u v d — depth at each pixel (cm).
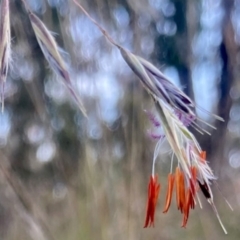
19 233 20
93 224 19
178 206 9
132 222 19
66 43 17
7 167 19
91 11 18
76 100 9
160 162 20
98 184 19
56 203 23
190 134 9
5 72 9
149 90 9
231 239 26
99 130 19
